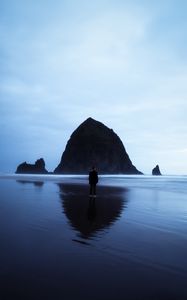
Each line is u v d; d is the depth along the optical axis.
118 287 4.99
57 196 23.28
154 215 13.94
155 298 4.59
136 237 9.08
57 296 4.60
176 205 18.45
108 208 16.30
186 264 6.35
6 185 38.78
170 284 5.16
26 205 17.00
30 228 10.17
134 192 30.44
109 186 43.59
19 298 4.51
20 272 5.63
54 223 11.29
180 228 10.70
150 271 5.86
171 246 7.95
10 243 7.95
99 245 7.96
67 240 8.48
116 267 6.07
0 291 4.75
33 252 7.09
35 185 39.66
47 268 5.90
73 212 14.43
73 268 5.94
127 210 15.62
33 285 5.01
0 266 5.98
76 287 4.96
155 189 37.38
